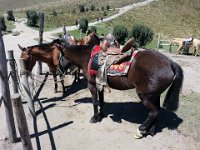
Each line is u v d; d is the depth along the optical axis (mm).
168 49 7391
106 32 14531
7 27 14578
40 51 3232
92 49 2574
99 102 2910
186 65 4891
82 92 3504
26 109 3129
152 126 2436
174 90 2209
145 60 2225
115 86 2449
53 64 3309
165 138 2416
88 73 2568
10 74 2773
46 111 3059
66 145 2430
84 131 2604
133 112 2875
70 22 20484
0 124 2836
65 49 2684
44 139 2535
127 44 2330
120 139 2443
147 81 2201
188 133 2475
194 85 3789
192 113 2811
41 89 3531
